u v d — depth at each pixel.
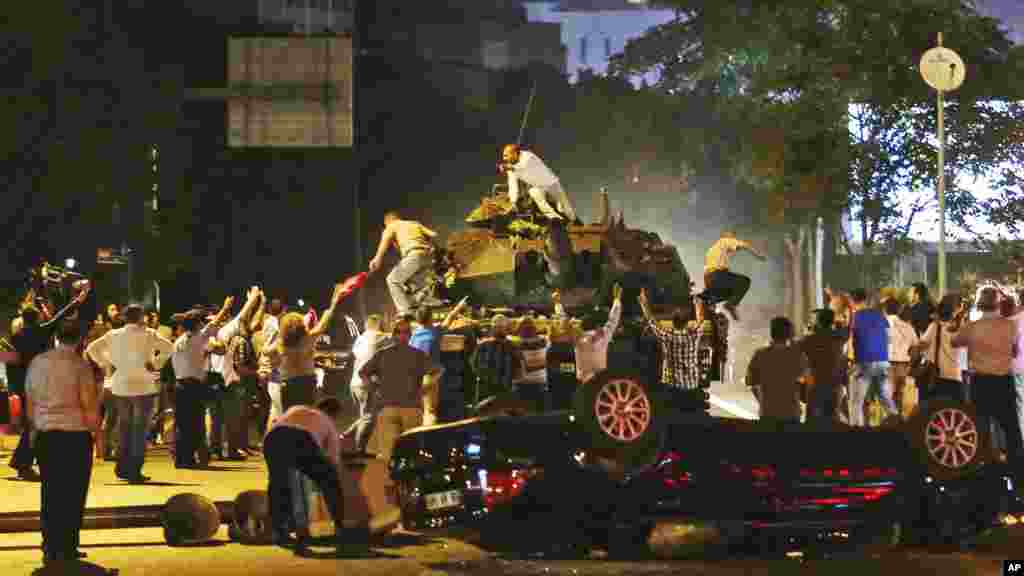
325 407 15.70
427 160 70.38
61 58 39.97
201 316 22.67
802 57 41.09
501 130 70.00
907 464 14.80
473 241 23.98
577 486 13.50
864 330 21.11
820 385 19.80
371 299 47.06
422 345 19.47
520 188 23.98
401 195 69.69
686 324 19.22
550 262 22.50
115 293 42.44
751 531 14.00
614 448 13.38
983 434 15.01
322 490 15.27
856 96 40.03
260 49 39.97
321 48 40.03
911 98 39.69
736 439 14.00
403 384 16.81
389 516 15.81
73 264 35.69
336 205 61.34
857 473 14.42
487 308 23.53
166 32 53.09
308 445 15.20
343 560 14.53
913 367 20.33
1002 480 15.51
